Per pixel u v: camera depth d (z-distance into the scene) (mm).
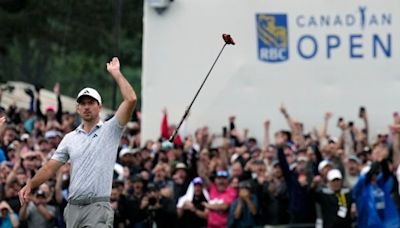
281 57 59312
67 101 81500
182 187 49312
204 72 59594
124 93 30375
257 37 59344
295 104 59281
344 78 59344
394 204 47938
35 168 46625
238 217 48125
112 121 30500
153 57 59750
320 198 47469
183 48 59656
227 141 54344
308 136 56594
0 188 46062
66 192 47094
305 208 47562
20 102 78000
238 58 59375
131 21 107438
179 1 59656
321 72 59344
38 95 65062
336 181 47344
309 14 59344
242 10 59469
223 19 59531
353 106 59375
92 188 30203
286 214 48625
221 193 49250
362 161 53875
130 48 109250
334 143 52406
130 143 59500
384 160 48000
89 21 106688
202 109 59344
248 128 59312
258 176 49406
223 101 59375
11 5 105375
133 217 47375
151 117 59719
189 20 59625
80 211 30266
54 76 112938
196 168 50375
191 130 59312
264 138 59094
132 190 48156
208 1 59562
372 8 59375
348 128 58375
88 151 30312
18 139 54344
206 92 59406
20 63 109125
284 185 48750
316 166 50125
